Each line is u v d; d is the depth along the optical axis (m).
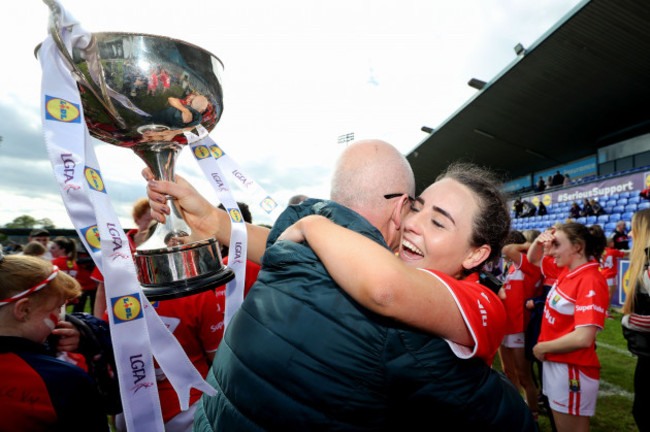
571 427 2.11
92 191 0.61
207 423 0.76
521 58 12.51
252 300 0.74
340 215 0.73
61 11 0.57
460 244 0.87
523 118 16.31
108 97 0.72
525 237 3.60
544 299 2.76
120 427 1.70
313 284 0.67
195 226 1.01
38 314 1.17
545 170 22.02
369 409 0.61
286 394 0.62
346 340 0.61
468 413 0.62
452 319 0.61
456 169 1.08
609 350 4.81
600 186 11.73
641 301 2.09
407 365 0.59
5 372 1.03
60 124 0.60
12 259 1.18
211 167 0.99
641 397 2.11
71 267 5.54
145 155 0.96
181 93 0.77
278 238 0.83
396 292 0.54
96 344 1.37
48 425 1.07
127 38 0.71
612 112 14.43
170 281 0.85
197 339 1.58
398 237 0.93
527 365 3.14
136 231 2.48
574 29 10.84
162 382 1.52
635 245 2.17
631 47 10.73
